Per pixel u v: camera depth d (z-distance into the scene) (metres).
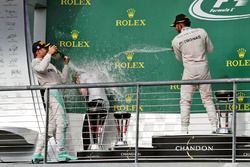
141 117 25.45
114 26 25.95
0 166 22.47
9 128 24.59
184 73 24.00
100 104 24.31
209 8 25.55
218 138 22.05
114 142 25.58
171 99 24.70
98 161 22.50
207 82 21.19
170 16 25.73
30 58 25.64
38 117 25.25
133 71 25.77
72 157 23.09
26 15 25.66
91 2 26.11
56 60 26.02
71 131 25.56
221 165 21.02
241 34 25.31
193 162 21.50
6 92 25.55
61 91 25.83
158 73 25.66
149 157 22.34
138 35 25.83
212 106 23.62
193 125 25.16
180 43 23.98
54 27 26.14
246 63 25.22
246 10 25.38
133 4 25.92
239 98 25.05
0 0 25.78
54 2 26.20
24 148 24.98
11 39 25.73
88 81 25.86
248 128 24.97
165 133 25.33
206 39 23.97
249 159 21.59
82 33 26.05
